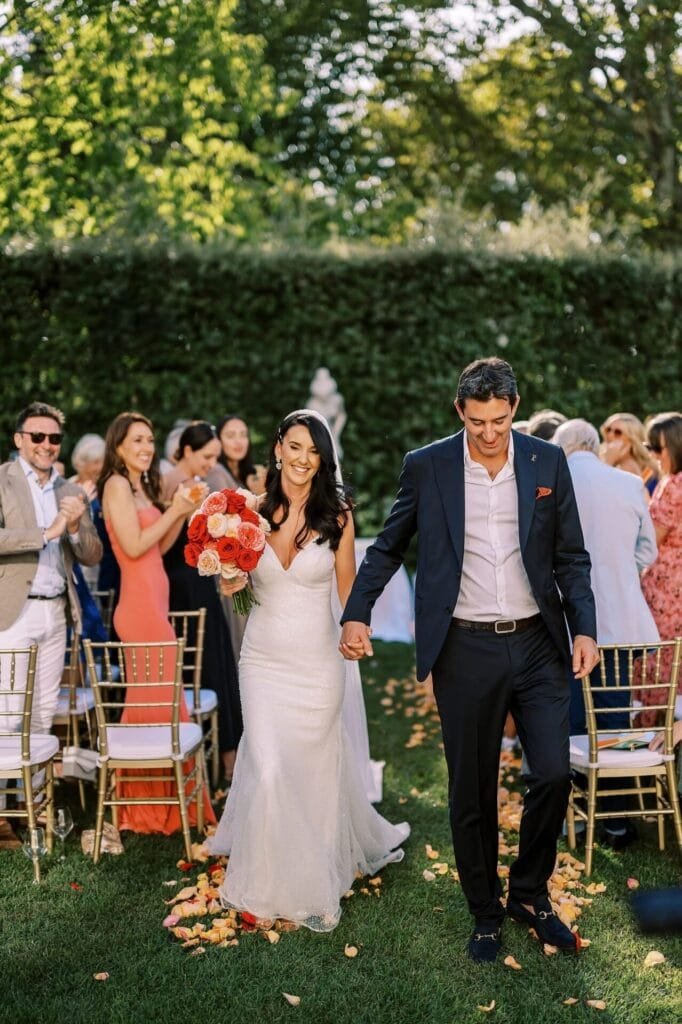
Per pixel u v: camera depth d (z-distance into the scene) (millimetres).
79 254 9008
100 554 4578
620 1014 2941
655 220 14477
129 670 4465
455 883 3799
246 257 9398
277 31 15664
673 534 4527
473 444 3166
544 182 16406
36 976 3176
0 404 9070
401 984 3102
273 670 3586
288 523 3613
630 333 10016
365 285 9594
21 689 4301
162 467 6094
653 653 4316
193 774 4273
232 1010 2979
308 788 3562
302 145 16906
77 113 8945
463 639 3191
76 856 4066
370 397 9750
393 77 16297
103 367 9234
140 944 3355
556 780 3092
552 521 3191
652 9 13602
